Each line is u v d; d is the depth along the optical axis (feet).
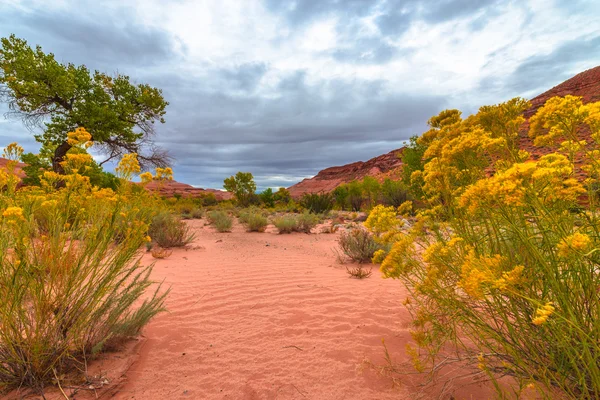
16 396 6.32
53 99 71.77
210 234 31.60
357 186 81.00
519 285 4.53
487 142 6.31
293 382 7.13
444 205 7.91
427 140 10.09
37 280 6.59
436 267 6.12
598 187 5.69
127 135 78.38
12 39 68.13
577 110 5.72
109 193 9.23
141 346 8.61
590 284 4.56
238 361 8.05
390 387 6.81
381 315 10.71
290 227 33.58
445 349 8.03
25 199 7.27
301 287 14.23
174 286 14.08
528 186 4.47
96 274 7.97
